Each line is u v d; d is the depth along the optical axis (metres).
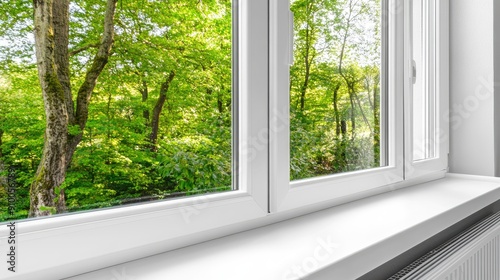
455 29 1.74
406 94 1.37
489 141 1.65
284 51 0.86
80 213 0.58
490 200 1.35
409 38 1.38
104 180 1.30
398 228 0.83
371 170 1.22
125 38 1.54
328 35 1.29
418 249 1.14
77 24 1.26
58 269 0.52
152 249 0.64
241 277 0.55
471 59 1.69
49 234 0.51
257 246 0.70
